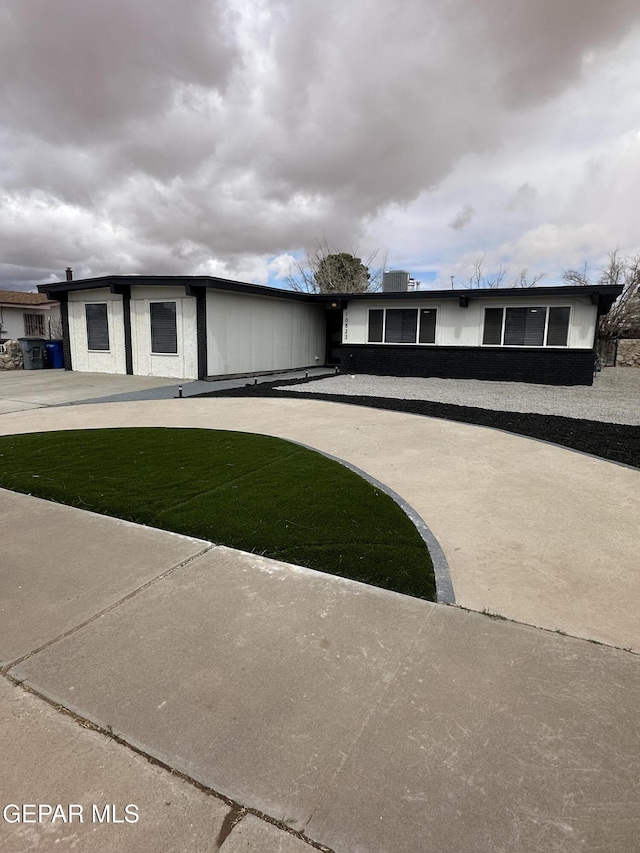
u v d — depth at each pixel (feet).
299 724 6.35
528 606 9.18
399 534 12.39
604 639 8.17
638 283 79.00
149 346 48.93
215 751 5.95
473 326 50.75
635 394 39.96
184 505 14.39
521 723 6.36
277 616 8.80
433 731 6.23
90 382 45.11
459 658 7.66
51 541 11.96
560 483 16.65
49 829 4.99
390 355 54.80
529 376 48.70
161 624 8.56
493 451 20.86
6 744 6.03
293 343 58.23
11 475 17.43
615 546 11.85
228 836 4.94
